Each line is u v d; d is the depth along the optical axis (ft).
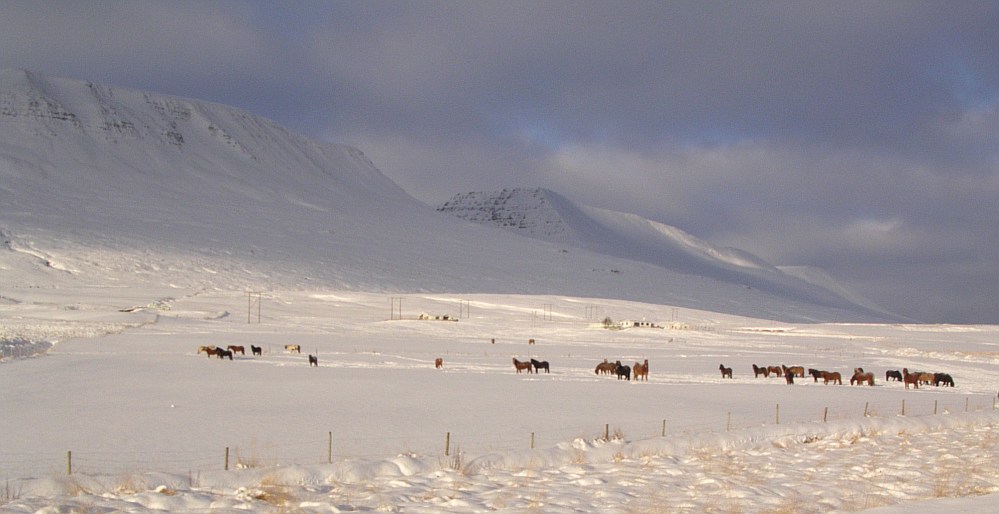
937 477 60.70
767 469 64.54
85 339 213.46
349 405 99.09
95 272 505.25
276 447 71.36
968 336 386.32
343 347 220.02
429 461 62.80
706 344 283.59
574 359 197.26
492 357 195.62
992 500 50.29
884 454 71.77
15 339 190.60
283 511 47.67
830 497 54.08
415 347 227.20
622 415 94.38
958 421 91.40
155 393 108.06
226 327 292.40
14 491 51.31
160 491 52.34
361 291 554.46
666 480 59.52
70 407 94.12
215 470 58.85
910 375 144.77
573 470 62.64
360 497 52.21
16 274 476.95
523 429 82.89
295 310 415.23
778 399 114.62
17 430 78.74
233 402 100.42
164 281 502.38
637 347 255.09
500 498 52.21
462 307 475.31
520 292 644.27
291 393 110.22
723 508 50.72
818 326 464.65
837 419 90.63
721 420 91.56
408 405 99.81
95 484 53.42
